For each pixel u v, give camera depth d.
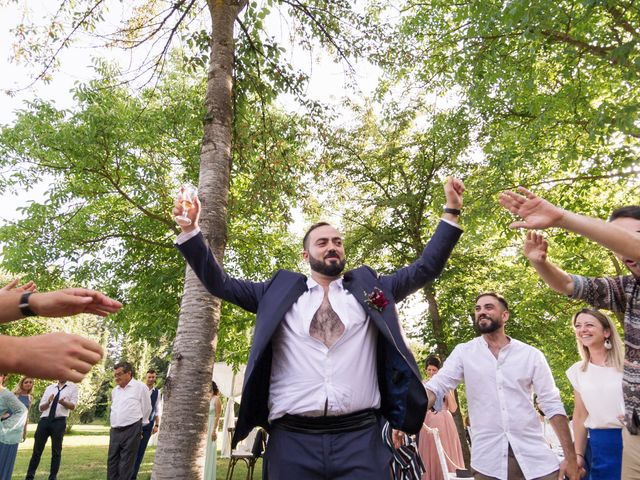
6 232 11.92
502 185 10.59
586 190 11.45
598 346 4.11
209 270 2.75
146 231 13.70
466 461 12.96
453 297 16.39
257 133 7.59
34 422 35.28
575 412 4.30
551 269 2.50
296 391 2.53
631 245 1.77
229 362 13.55
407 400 2.56
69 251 12.32
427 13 11.38
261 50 7.31
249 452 9.53
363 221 17.77
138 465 9.47
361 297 2.75
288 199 8.25
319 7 7.14
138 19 7.04
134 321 13.43
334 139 8.23
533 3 6.74
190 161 13.49
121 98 11.84
